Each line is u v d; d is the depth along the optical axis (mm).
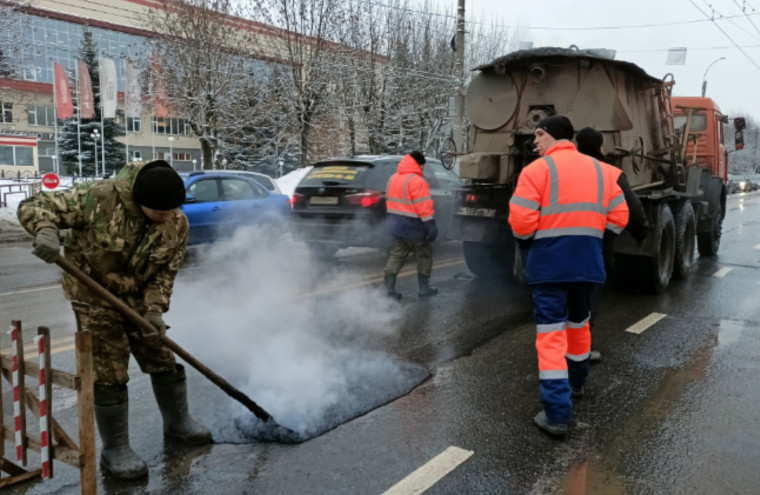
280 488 2889
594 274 3512
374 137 26859
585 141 4414
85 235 2787
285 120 26109
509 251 8008
